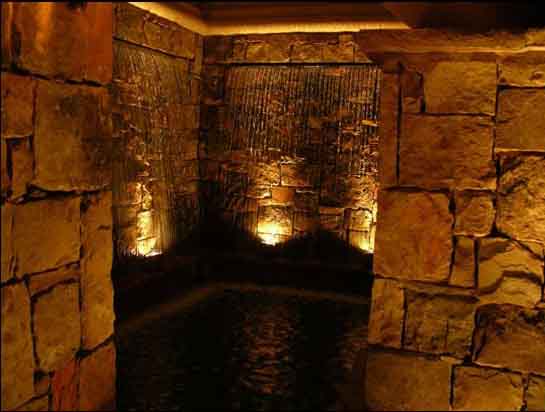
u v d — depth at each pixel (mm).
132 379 3482
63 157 2070
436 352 2490
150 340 4238
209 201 6594
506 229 2393
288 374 3609
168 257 5922
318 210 6152
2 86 1784
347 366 3756
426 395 2514
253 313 5051
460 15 2080
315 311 5156
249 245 6453
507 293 2402
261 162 6344
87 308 2246
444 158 2430
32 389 1965
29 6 1846
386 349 2559
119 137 5082
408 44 2309
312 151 6133
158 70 5691
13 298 1865
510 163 2373
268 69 6324
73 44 2070
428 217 2459
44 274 2012
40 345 1996
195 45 6375
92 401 2301
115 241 5031
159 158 5742
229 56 6453
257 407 3127
